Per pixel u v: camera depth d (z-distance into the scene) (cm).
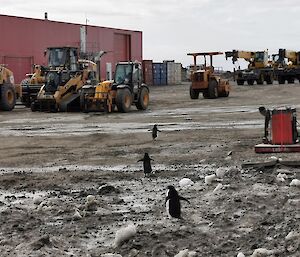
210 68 3475
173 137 1478
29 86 2906
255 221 614
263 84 5078
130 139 1470
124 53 6538
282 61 5266
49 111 2533
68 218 661
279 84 5069
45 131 1734
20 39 4991
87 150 1294
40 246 539
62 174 973
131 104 2464
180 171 963
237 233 576
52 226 628
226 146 1267
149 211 685
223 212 661
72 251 536
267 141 1145
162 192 793
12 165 1103
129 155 1193
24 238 579
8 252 528
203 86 3288
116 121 2009
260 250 504
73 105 2555
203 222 623
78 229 614
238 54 4944
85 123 1961
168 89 5031
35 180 922
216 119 1980
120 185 855
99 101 2364
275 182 818
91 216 668
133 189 822
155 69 6366
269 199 714
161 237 568
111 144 1386
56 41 5403
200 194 764
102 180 904
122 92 2372
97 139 1500
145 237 568
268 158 1034
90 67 2873
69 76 2562
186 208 685
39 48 5197
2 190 848
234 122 1847
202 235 574
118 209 700
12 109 2725
